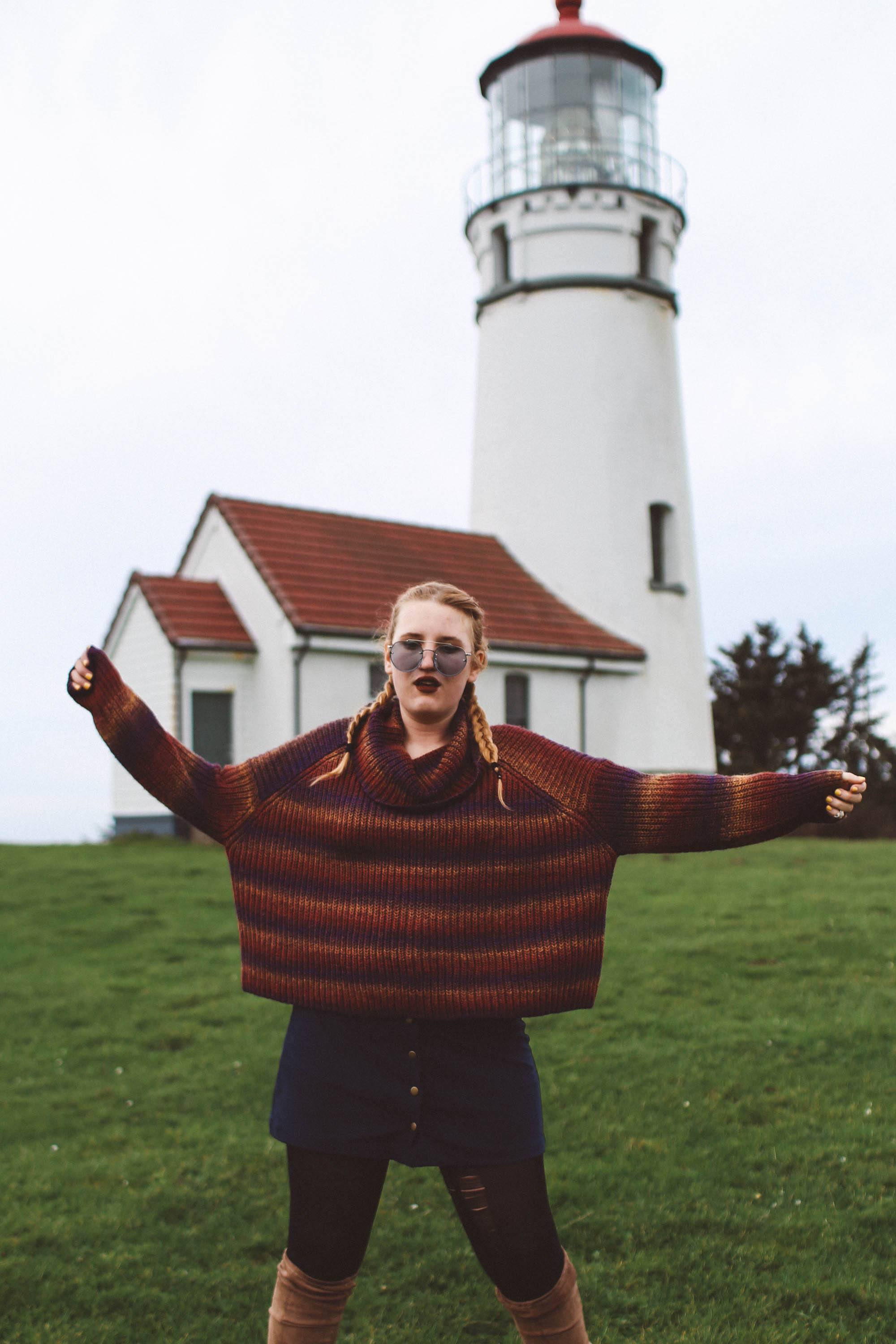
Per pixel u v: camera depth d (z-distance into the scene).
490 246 26.67
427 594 3.10
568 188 25.34
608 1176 5.39
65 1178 5.55
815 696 39.16
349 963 2.90
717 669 40.97
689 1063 7.12
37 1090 7.09
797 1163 5.50
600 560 25.08
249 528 22.00
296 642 19.88
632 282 25.61
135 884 14.46
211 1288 4.40
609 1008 8.48
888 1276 4.36
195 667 20.48
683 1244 4.68
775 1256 4.53
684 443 26.94
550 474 25.47
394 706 3.16
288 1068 3.00
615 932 11.23
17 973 10.30
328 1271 2.90
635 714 24.80
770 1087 6.66
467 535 25.77
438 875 2.90
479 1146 2.86
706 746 26.31
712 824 2.89
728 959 9.91
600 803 2.96
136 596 21.55
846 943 10.35
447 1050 2.89
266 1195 5.29
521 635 22.86
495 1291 4.34
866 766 37.81
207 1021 8.59
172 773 3.02
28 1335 4.02
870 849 18.67
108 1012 8.91
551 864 2.93
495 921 2.90
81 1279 4.46
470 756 3.02
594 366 25.41
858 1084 6.65
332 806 2.97
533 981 2.89
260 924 3.02
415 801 2.91
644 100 26.98
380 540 23.88
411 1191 5.34
